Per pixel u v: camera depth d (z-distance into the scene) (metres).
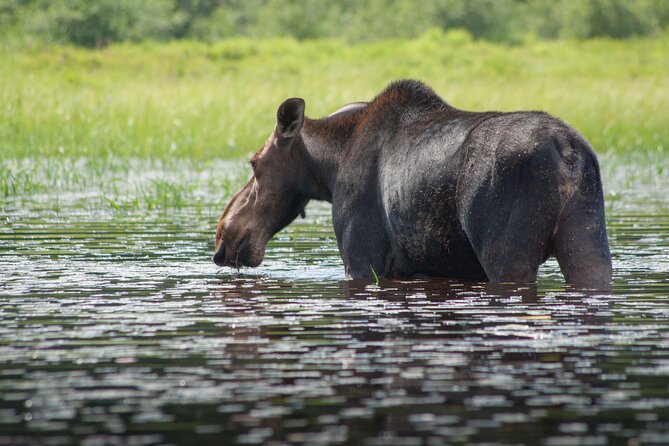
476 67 117.50
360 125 24.23
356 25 176.62
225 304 19.80
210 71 108.56
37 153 57.22
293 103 24.66
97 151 57.09
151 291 21.45
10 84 80.00
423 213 21.05
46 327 17.48
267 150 25.50
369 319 17.95
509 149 19.19
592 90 86.44
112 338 16.58
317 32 177.88
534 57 137.12
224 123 64.50
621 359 14.74
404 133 22.53
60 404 12.91
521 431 11.71
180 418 12.31
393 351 15.41
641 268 23.58
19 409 12.71
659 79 102.00
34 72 97.31
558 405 12.63
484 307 18.73
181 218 35.91
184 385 13.70
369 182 23.23
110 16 139.50
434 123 21.78
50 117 63.78
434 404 12.73
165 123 64.31
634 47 153.38
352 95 80.12
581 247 18.78
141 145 59.69
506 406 12.62
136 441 11.48
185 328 17.36
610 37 179.62
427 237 21.14
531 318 17.62
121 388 13.60
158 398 13.14
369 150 23.38
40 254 27.16
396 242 22.44
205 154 59.38
